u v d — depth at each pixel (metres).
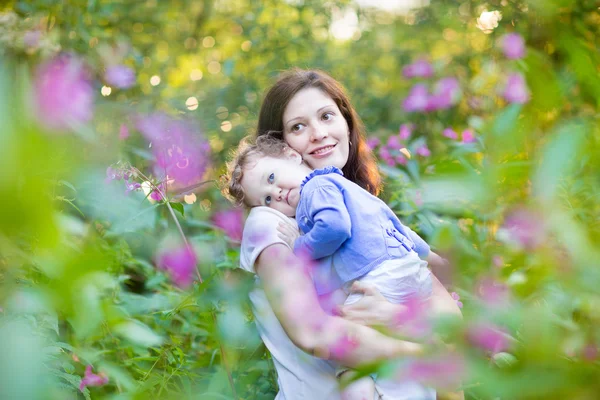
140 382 1.80
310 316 1.67
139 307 2.11
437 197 0.67
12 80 0.39
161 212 2.13
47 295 0.50
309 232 1.81
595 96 0.79
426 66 3.82
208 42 5.94
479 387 0.61
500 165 0.71
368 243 1.84
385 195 2.88
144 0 5.29
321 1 5.71
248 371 2.15
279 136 2.17
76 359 1.92
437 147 3.82
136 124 1.99
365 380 1.63
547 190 0.63
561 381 0.58
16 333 0.47
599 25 0.93
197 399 1.78
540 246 0.70
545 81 0.77
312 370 1.77
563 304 0.86
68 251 0.46
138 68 4.29
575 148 0.63
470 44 4.45
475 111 3.15
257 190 2.00
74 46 3.23
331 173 1.98
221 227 2.79
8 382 0.44
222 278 1.90
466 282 0.94
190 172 2.08
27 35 2.41
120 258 2.29
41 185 0.38
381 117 5.09
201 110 4.62
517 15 2.54
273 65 5.20
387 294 1.79
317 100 2.12
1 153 0.36
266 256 1.79
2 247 0.48
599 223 0.98
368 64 5.69
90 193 0.53
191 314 2.51
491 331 0.67
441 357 0.63
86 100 0.44
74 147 0.44
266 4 5.65
